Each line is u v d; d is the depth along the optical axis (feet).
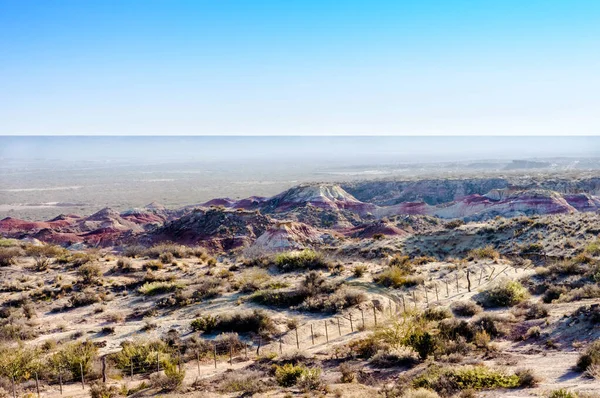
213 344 97.14
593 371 56.34
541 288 121.80
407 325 85.56
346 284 136.46
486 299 113.50
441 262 175.73
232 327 106.32
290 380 68.64
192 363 87.86
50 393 73.92
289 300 124.26
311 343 98.37
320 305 118.21
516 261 175.42
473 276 145.79
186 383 73.51
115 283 152.87
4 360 82.69
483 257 181.47
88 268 161.99
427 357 74.59
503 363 67.62
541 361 66.69
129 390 72.43
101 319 122.01
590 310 79.66
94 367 85.35
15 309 127.85
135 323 117.08
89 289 146.61
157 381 72.95
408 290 132.36
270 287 136.67
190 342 98.27
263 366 80.53
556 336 76.69
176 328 108.58
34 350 91.15
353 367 73.56
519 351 73.77
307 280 134.41
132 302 135.54
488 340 79.10
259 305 123.44
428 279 143.33
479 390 57.21
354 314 113.29
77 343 98.99
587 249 167.94
